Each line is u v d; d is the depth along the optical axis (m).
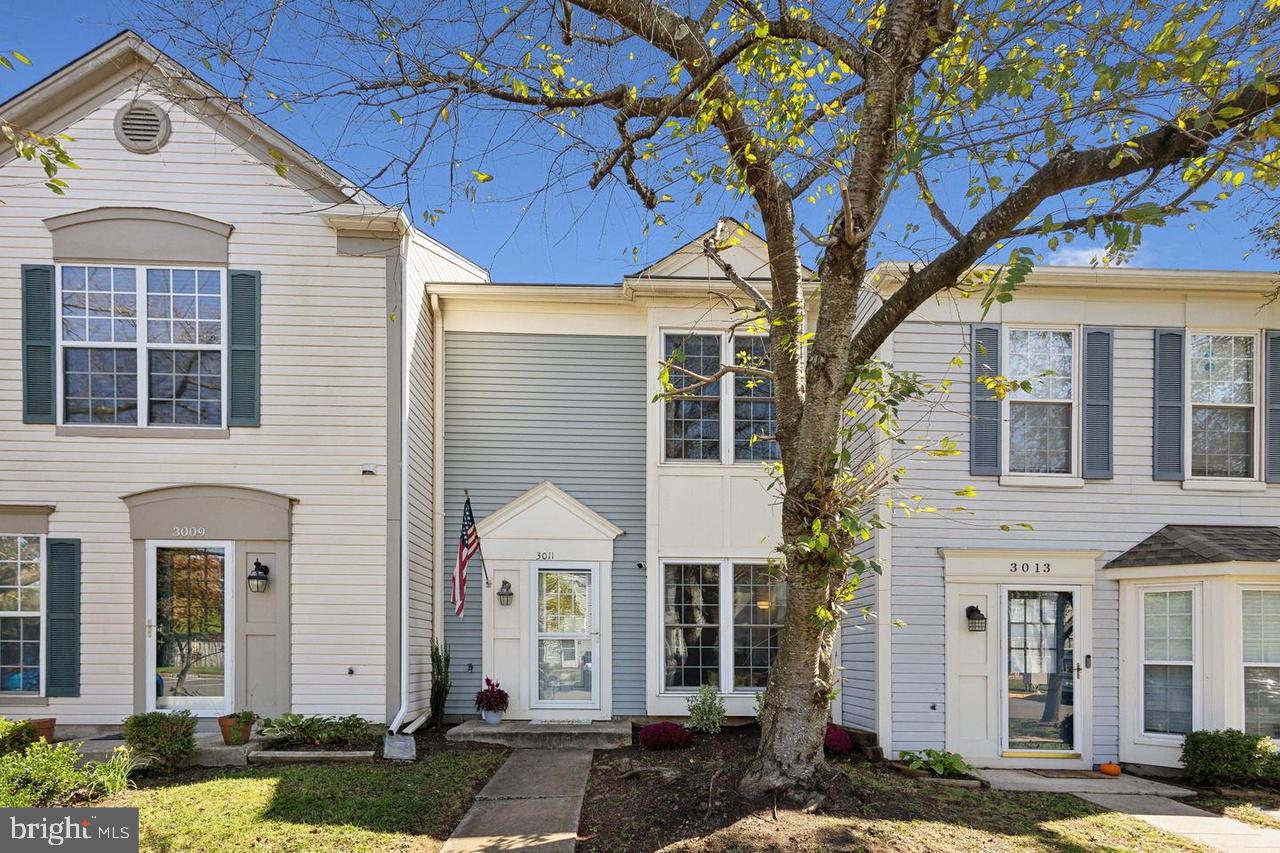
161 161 8.96
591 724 9.43
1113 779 8.27
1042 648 9.09
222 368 8.95
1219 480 9.37
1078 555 9.10
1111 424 9.40
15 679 8.60
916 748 8.84
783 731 5.98
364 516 8.91
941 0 5.03
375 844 5.65
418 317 9.77
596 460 10.53
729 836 5.37
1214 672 8.31
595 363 10.67
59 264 8.83
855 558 5.68
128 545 8.73
